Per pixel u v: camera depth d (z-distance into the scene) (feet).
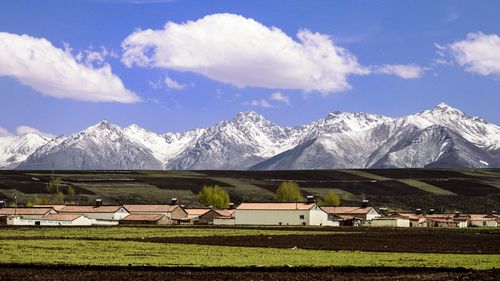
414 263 305.12
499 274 271.90
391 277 264.11
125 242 423.64
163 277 261.85
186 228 652.48
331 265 295.07
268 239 474.49
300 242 445.78
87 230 586.45
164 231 577.43
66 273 272.72
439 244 436.76
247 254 349.41
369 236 526.16
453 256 343.26
